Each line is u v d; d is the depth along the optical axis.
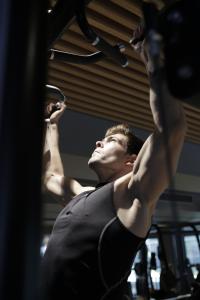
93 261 0.99
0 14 0.46
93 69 3.26
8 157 0.42
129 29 2.78
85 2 0.97
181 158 6.18
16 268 0.39
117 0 2.49
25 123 0.43
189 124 4.50
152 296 3.91
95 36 0.96
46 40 0.48
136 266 4.07
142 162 1.02
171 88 0.44
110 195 1.07
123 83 3.57
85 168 4.90
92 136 4.96
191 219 6.80
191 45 0.43
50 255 1.06
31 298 0.39
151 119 4.43
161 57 0.48
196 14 0.43
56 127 1.62
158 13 0.48
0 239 0.40
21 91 0.43
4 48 0.45
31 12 0.46
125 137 1.36
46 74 0.47
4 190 0.41
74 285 0.97
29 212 0.41
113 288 1.00
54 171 1.56
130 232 1.01
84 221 1.05
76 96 3.74
